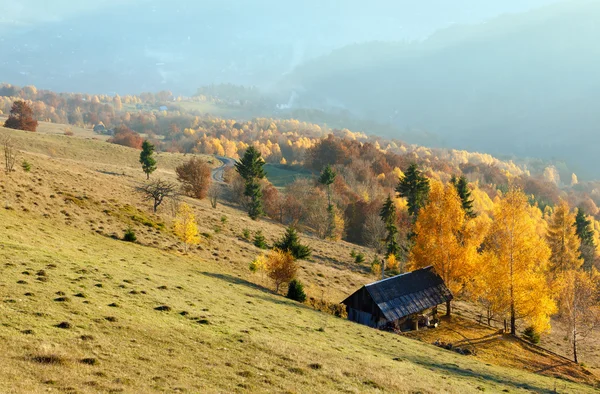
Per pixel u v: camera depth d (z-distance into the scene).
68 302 26.95
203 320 31.02
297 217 122.62
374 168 191.25
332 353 31.14
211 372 22.28
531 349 53.56
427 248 62.25
